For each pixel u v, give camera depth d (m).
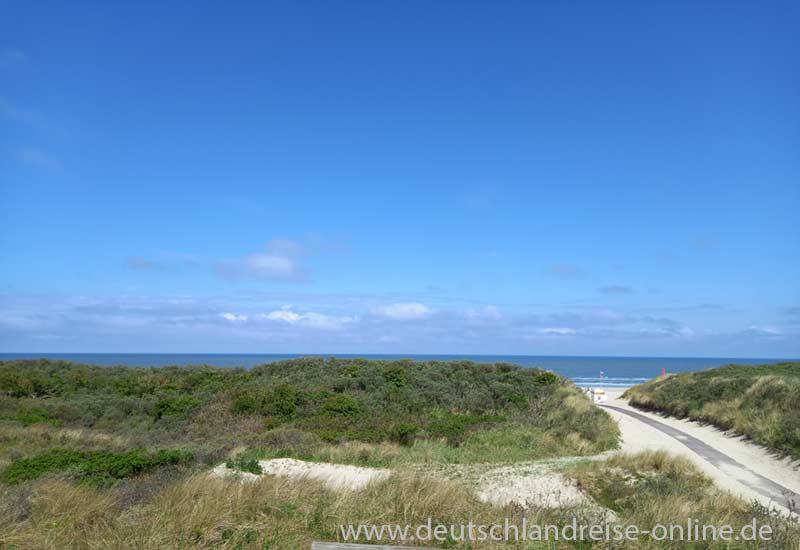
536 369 32.56
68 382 30.02
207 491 7.14
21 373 29.55
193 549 5.64
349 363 33.50
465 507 7.47
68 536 5.95
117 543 5.65
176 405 24.20
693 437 23.31
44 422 21.12
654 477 13.80
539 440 19.50
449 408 25.06
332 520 6.62
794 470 17.17
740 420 22.75
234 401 24.12
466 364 33.81
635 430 25.19
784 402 22.27
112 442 17.44
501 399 26.55
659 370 140.38
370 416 22.73
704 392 28.53
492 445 18.78
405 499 7.29
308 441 17.62
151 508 6.91
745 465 18.25
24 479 11.23
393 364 33.00
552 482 13.76
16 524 6.24
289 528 6.33
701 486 13.70
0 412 22.30
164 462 13.09
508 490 12.93
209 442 18.09
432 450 17.41
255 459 14.27
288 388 25.19
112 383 30.41
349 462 15.30
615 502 12.24
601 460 16.64
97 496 7.61
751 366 38.28
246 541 5.93
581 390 31.08
